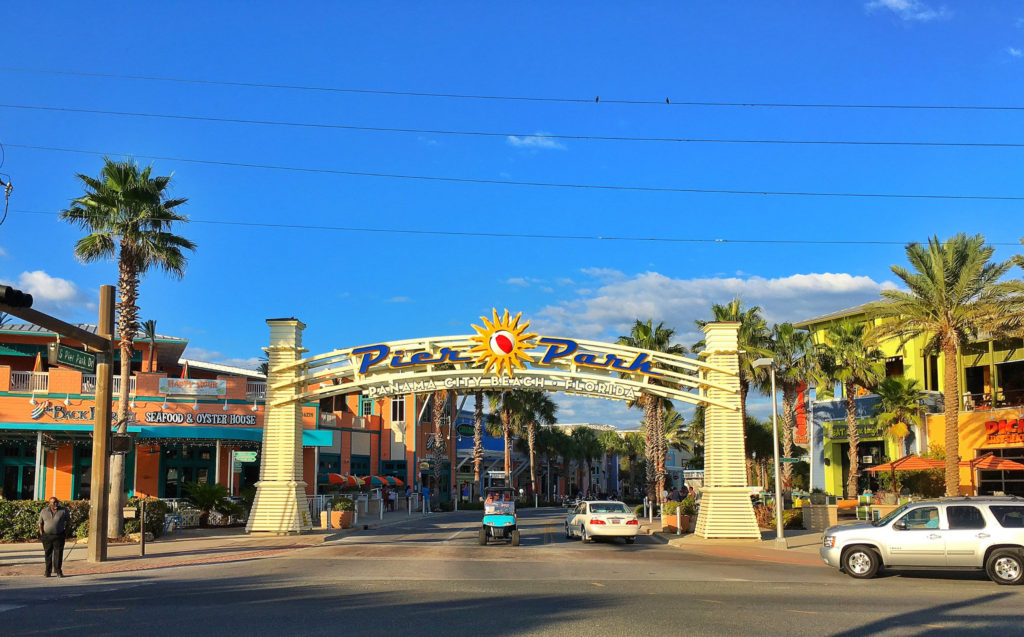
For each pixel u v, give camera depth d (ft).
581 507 95.35
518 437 270.67
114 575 57.98
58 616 38.99
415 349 99.30
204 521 107.45
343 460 181.06
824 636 33.99
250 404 127.03
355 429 188.85
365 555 74.08
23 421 114.42
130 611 40.52
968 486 126.93
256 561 68.08
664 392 96.68
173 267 92.27
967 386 137.90
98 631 34.81
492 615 39.14
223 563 66.44
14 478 125.59
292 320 99.91
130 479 128.98
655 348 150.10
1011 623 37.63
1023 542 54.19
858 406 154.92
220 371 174.91
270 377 99.14
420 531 110.63
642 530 116.26
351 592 48.01
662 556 76.54
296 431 98.78
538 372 97.09
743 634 34.24
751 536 92.89
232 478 139.23
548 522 141.38
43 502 84.58
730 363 97.35
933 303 105.50
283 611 40.42
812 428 168.35
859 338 139.54
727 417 96.48
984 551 54.85
